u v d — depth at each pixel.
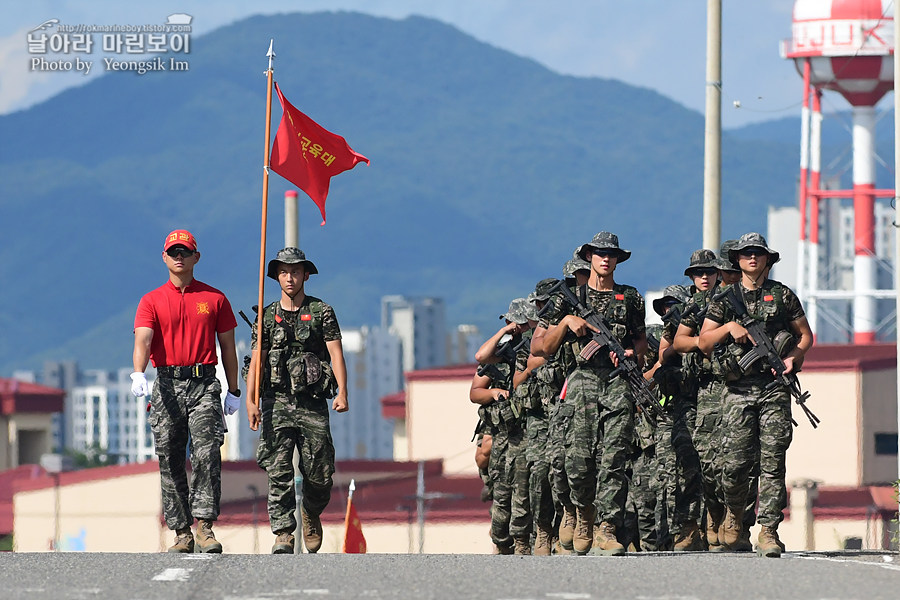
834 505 118.62
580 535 36.41
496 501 43.47
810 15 171.12
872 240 188.25
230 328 35.16
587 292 35.44
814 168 176.12
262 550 117.00
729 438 35.16
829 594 23.88
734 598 23.45
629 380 35.12
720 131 62.72
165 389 34.56
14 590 24.39
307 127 42.88
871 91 177.00
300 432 36.12
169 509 34.66
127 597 23.56
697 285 40.09
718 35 62.81
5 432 182.00
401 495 128.25
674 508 39.78
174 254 34.72
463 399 156.00
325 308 36.16
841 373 134.12
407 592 24.08
